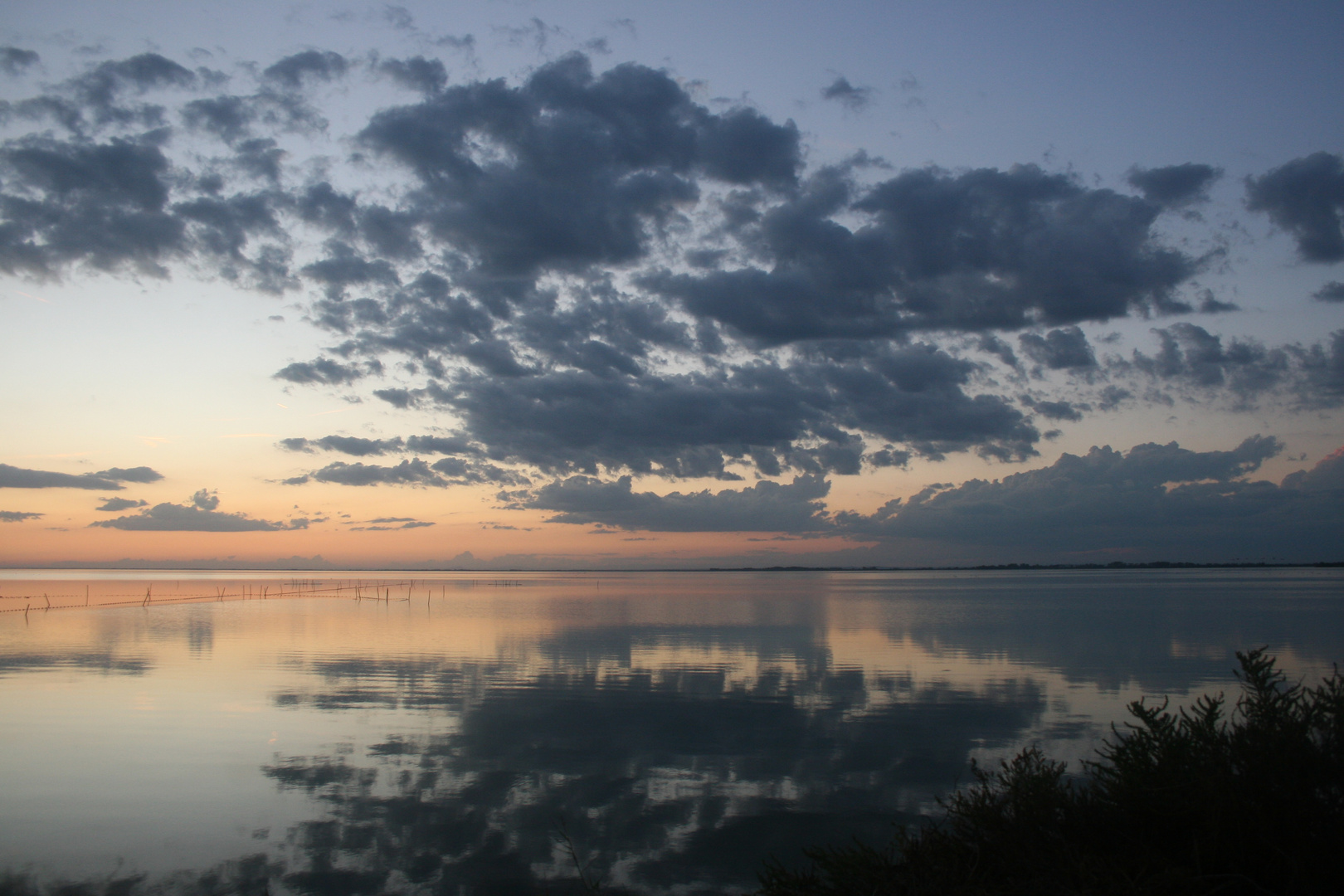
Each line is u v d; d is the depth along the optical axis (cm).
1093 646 3353
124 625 4456
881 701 2122
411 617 5138
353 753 1582
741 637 3794
